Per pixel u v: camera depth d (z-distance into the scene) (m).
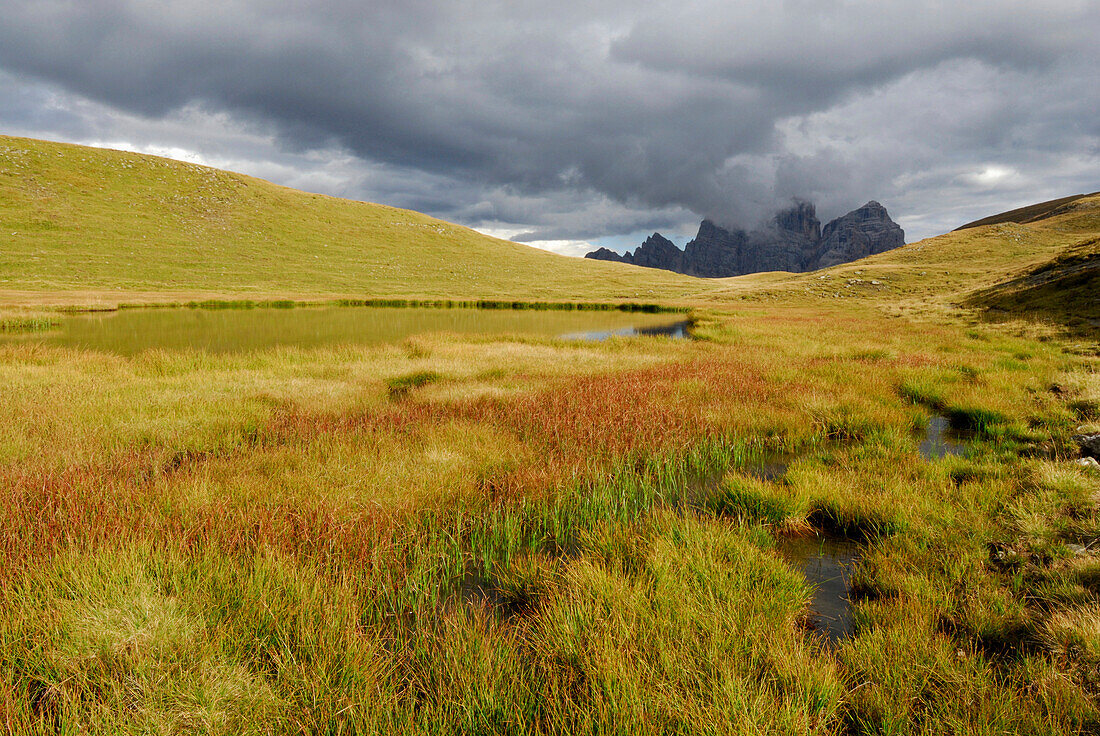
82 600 3.54
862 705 3.00
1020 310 28.52
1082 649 3.23
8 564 4.08
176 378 13.15
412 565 4.80
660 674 3.11
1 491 5.58
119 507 5.34
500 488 6.51
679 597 3.87
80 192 81.50
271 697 2.91
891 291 55.53
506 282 83.06
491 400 11.15
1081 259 32.16
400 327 33.12
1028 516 5.10
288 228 92.75
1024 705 2.83
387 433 8.56
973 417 9.79
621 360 17.95
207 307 46.88
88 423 8.66
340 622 3.59
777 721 2.73
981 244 73.38
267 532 4.77
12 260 58.47
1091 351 16.39
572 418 9.59
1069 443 7.60
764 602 3.90
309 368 15.49
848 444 8.91
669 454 7.98
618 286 84.88
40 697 2.97
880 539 5.16
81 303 40.09
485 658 3.27
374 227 105.62
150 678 2.94
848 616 4.12
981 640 3.59
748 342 22.80
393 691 3.11
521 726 2.78
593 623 3.59
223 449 8.02
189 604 3.61
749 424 9.38
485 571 4.92
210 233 82.19
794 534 5.64
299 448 7.75
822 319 35.44
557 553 5.30
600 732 2.70
